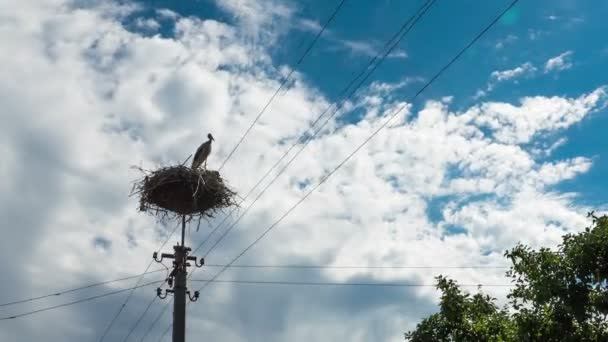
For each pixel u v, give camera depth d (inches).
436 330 751.7
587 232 591.5
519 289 634.8
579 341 600.1
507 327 698.2
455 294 748.6
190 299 745.6
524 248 629.3
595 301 577.9
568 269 588.4
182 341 719.1
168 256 756.0
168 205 797.9
